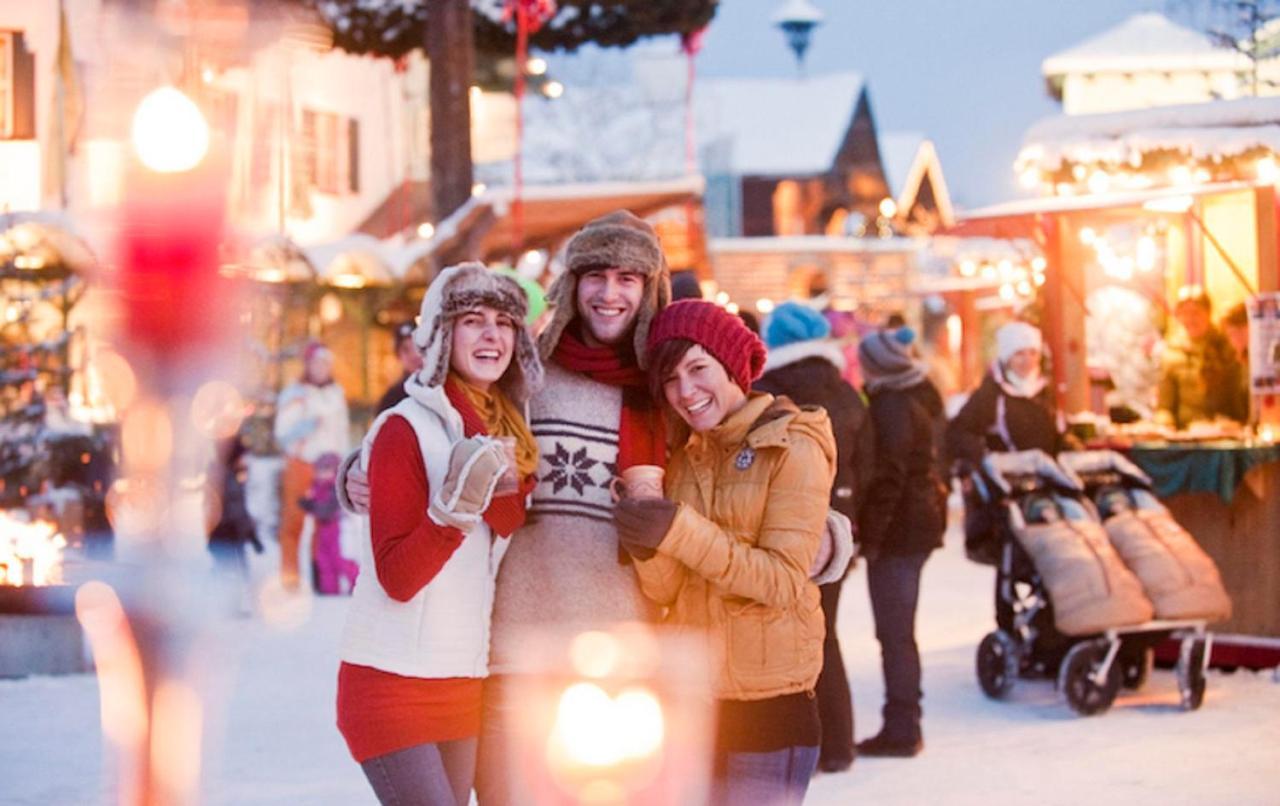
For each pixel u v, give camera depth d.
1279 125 10.78
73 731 8.28
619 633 4.70
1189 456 10.13
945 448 9.91
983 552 9.56
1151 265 12.23
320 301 22.72
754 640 4.42
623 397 4.84
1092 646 8.93
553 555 4.74
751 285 49.22
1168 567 9.05
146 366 12.66
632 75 34.09
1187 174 11.00
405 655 4.34
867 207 54.09
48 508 15.41
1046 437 9.85
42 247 17.19
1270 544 10.17
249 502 18.36
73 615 10.09
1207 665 9.65
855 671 10.45
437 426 4.42
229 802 6.82
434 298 4.49
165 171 11.09
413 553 4.24
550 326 4.87
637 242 4.79
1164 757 7.77
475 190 24.56
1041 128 11.59
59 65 22.31
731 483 4.45
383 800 4.36
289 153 25.91
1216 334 11.28
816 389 7.11
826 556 4.51
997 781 7.28
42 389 16.83
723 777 4.48
